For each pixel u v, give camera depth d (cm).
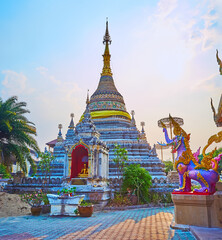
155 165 3444
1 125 2425
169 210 2197
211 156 1302
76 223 1480
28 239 1038
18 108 2644
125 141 3716
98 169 2623
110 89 4612
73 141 2702
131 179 2597
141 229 1236
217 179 1251
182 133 1409
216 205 1206
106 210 2270
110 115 4206
